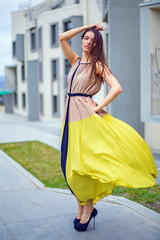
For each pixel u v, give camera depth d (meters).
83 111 3.32
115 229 3.80
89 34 3.35
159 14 8.58
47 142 12.68
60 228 3.88
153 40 8.55
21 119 31.00
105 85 10.30
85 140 3.26
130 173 3.08
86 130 3.28
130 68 10.02
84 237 3.61
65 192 5.79
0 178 7.42
